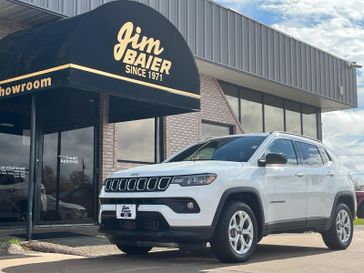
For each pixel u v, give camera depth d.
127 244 7.18
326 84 18.48
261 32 15.83
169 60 10.32
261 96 17.61
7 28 10.73
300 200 8.19
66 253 8.06
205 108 15.20
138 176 7.08
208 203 6.62
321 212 8.65
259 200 7.37
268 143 7.99
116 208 7.12
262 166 7.61
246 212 7.13
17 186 11.00
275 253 8.46
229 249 6.83
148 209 6.74
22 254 7.94
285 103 18.70
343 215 9.23
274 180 7.73
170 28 10.38
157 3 12.80
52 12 10.48
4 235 9.58
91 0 11.26
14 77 9.16
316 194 8.55
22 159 11.13
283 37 16.69
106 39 9.03
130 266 6.73
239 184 7.07
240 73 15.08
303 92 17.50
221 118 15.75
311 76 17.75
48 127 11.52
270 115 17.92
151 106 11.73
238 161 7.56
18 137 11.12
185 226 6.55
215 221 6.70
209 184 6.70
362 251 8.87
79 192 11.91
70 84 8.38
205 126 15.41
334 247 9.06
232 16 14.90
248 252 7.12
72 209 11.77
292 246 9.66
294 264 7.09
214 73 15.12
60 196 11.61
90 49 8.75
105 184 7.52
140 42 9.70
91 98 12.06
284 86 16.67
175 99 10.37
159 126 13.88
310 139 9.11
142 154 13.31
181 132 14.27
